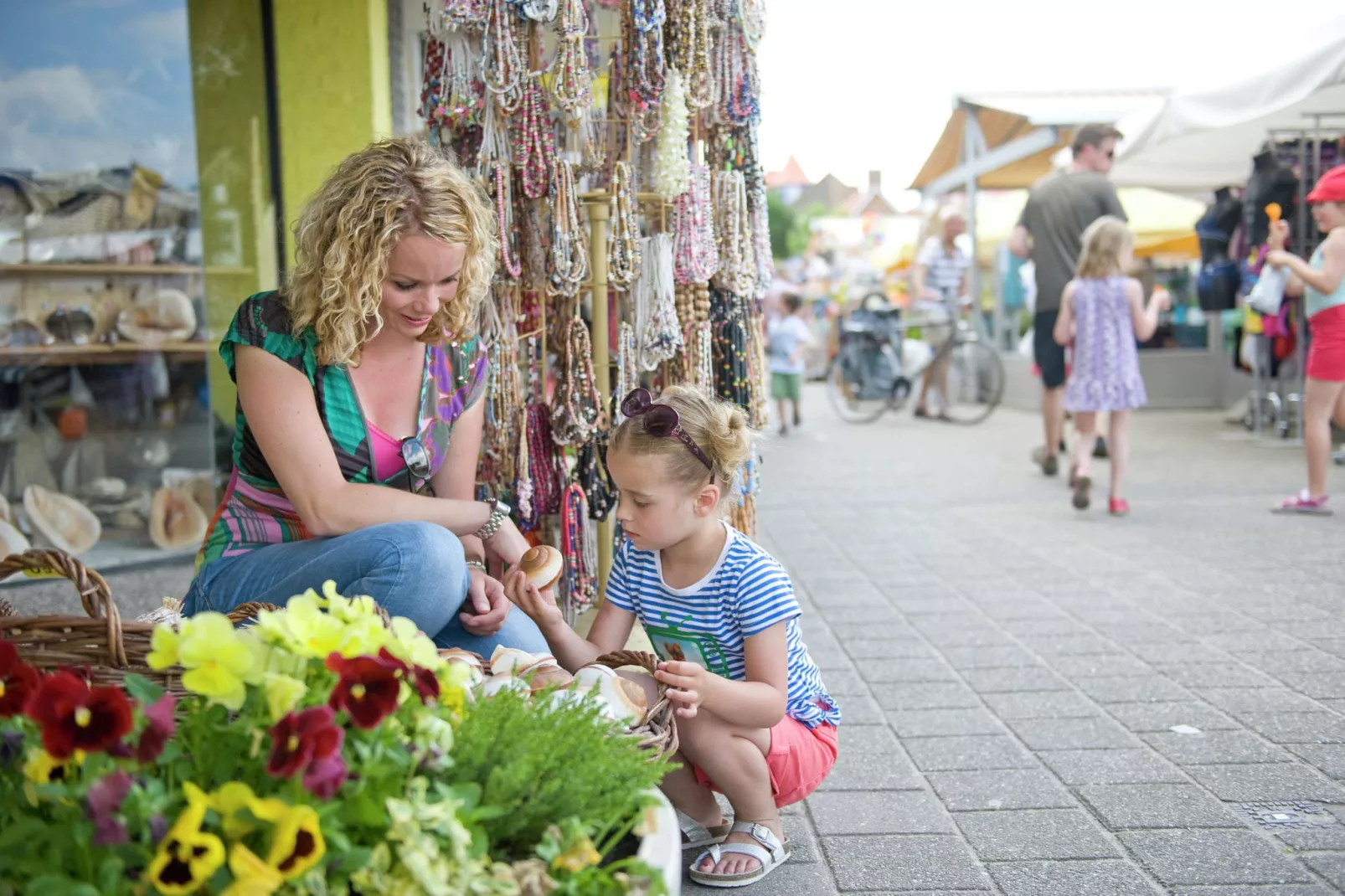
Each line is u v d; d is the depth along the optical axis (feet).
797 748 7.65
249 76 17.70
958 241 46.42
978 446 33.27
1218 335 40.34
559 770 4.98
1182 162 35.24
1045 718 10.64
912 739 10.21
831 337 44.01
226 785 4.15
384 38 16.94
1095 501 22.77
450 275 7.19
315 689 4.58
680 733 7.33
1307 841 7.97
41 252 17.24
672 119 9.83
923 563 17.75
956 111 45.44
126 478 17.84
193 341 18.22
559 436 10.09
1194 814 8.46
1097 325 20.90
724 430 7.40
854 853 8.02
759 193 10.97
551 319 10.62
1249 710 10.64
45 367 17.34
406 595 7.22
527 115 9.51
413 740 4.65
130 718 4.24
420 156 7.20
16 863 4.17
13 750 4.44
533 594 7.72
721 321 10.91
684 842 8.09
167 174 18.07
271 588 7.43
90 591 5.51
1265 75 25.62
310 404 7.39
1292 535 18.52
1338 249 19.19
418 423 7.95
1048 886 7.45
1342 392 20.11
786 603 7.43
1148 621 13.88
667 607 7.73
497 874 4.33
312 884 3.99
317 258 7.07
